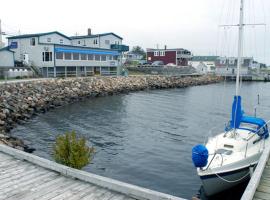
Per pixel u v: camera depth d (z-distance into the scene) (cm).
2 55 4378
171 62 9550
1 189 791
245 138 1385
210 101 4484
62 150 986
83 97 4125
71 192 783
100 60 5819
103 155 1823
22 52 4978
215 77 9119
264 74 10081
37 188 802
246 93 5988
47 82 3972
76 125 2592
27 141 2044
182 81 7238
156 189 1370
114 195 774
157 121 2898
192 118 3102
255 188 780
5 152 1088
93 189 805
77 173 863
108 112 3256
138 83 5800
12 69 4297
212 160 1201
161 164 1691
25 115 2706
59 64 4956
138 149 1967
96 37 6359
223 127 2692
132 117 3044
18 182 837
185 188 1380
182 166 1664
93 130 2445
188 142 2164
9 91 3102
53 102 3428
